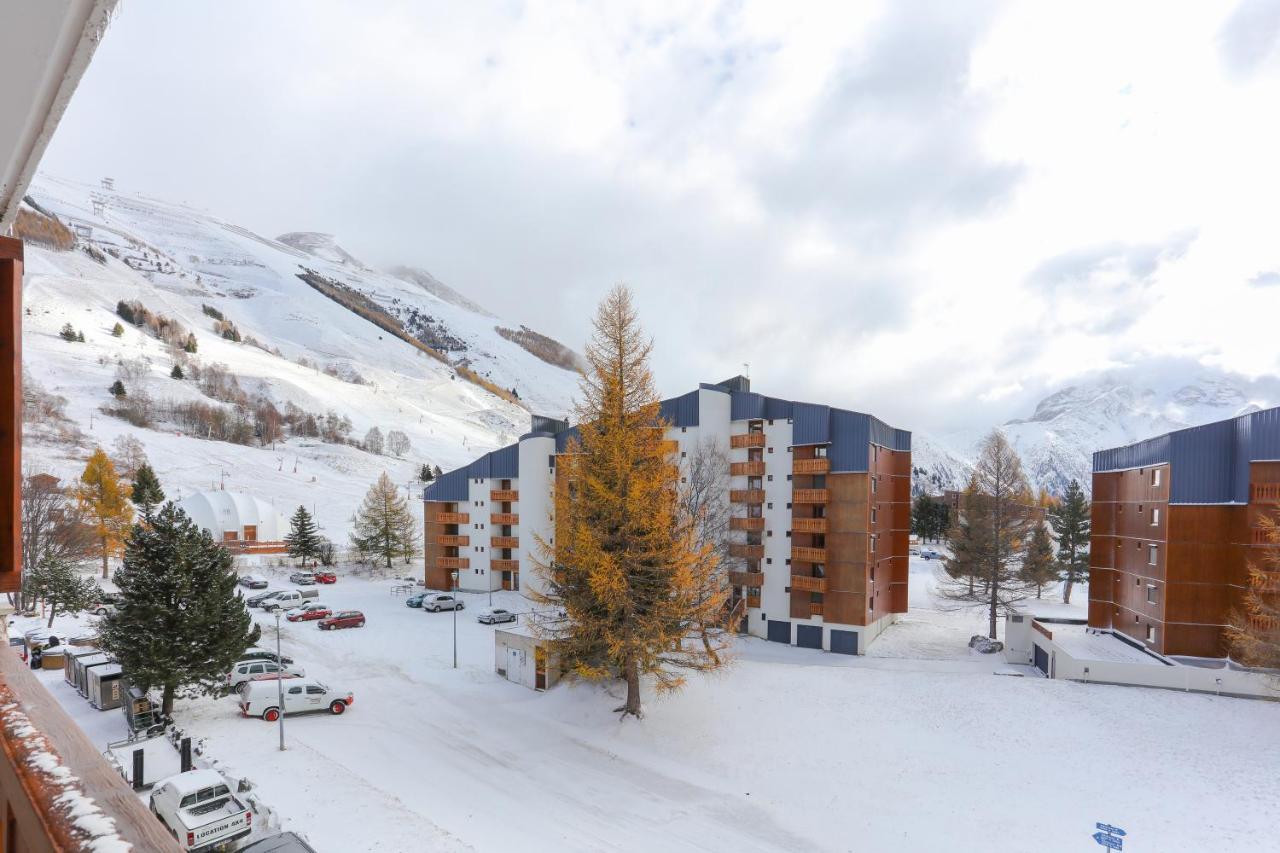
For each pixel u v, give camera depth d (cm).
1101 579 4116
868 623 4391
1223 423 3275
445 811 2042
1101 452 4144
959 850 1964
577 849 1895
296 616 4700
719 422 4931
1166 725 2767
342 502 10562
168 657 2522
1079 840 2003
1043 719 2873
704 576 2873
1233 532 3238
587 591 2731
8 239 279
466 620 4778
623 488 2712
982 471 4784
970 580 5394
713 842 1984
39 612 4484
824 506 4481
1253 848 1950
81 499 5775
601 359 2853
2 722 220
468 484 6072
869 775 2416
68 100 187
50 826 152
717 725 2808
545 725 2800
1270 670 2941
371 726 2731
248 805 1850
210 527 7512
